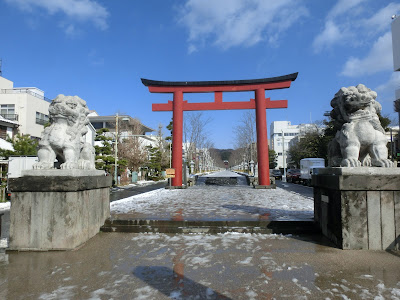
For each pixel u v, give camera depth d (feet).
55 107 17.97
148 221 21.56
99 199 20.88
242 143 141.18
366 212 15.51
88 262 14.11
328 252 15.29
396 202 15.44
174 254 15.21
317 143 120.78
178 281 11.67
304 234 19.57
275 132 249.34
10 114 98.02
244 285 11.25
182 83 60.95
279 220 21.21
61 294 10.61
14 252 15.89
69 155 17.80
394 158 94.68
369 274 12.27
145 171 140.87
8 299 10.23
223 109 60.75
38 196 16.34
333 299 10.05
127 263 13.89
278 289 10.87
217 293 10.57
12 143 81.82
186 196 44.29
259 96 59.77
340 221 15.85
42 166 17.46
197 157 169.89
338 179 15.66
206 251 15.75
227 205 31.89
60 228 16.08
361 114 17.21
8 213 35.81
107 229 20.71
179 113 61.11
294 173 107.45
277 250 15.85
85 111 19.42
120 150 111.14
